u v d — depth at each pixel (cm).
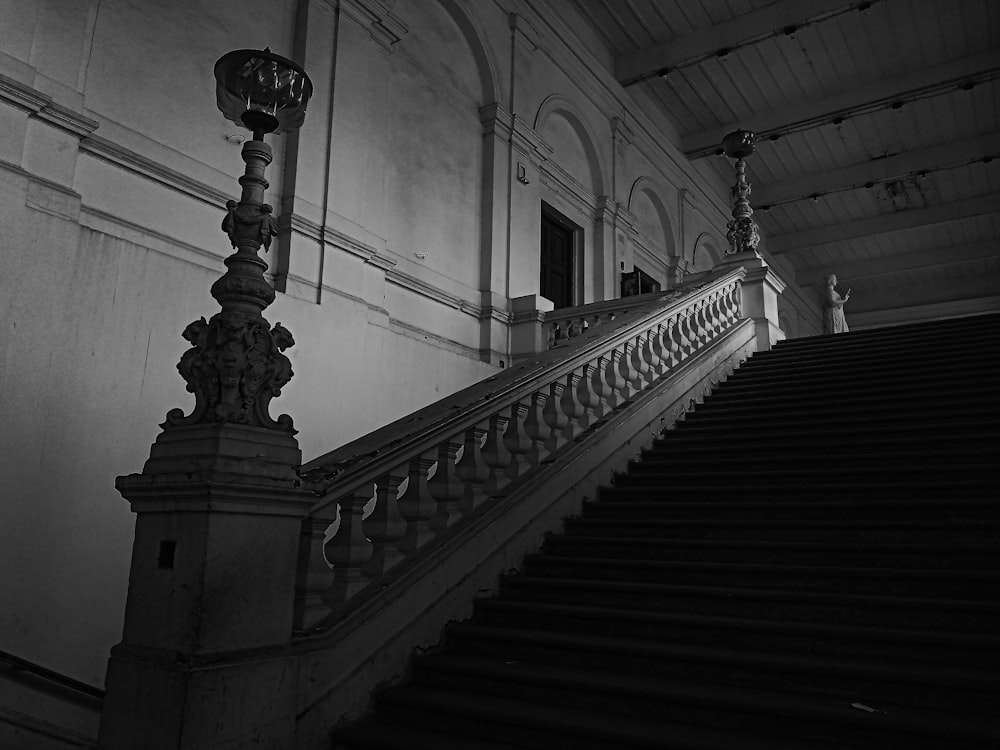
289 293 821
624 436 614
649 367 713
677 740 275
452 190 1166
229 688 276
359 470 359
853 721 269
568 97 1484
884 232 2338
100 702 369
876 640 317
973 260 2553
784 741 275
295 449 315
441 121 1158
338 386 850
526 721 304
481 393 478
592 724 295
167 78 748
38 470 566
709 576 412
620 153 1650
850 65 1630
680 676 329
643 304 1080
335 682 325
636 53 1623
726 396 760
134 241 695
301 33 892
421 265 1076
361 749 310
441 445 435
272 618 300
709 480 546
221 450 287
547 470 511
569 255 1510
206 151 778
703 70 1652
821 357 830
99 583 595
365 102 955
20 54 608
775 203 2188
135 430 638
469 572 421
